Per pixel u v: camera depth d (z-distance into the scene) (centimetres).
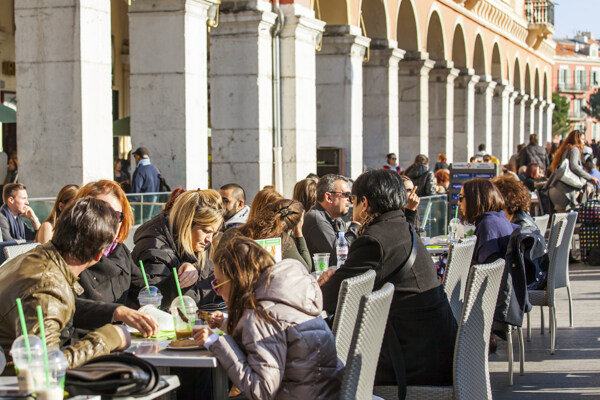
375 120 2384
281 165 1734
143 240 683
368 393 488
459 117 3391
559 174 1638
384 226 596
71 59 1174
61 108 1182
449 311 609
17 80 1198
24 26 1190
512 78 4416
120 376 409
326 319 664
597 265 1678
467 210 842
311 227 880
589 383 835
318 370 468
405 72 2705
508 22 4169
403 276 587
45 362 387
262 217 664
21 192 1049
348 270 587
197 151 1448
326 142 2072
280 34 1725
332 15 2044
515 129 4712
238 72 1642
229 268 474
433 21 2945
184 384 651
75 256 468
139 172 1356
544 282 987
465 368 584
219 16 1633
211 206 686
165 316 571
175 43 1405
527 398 784
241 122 1650
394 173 612
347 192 910
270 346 459
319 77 2064
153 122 1423
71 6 1170
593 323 1131
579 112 10581
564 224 950
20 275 457
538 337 1052
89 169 1189
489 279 594
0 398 385
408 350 589
